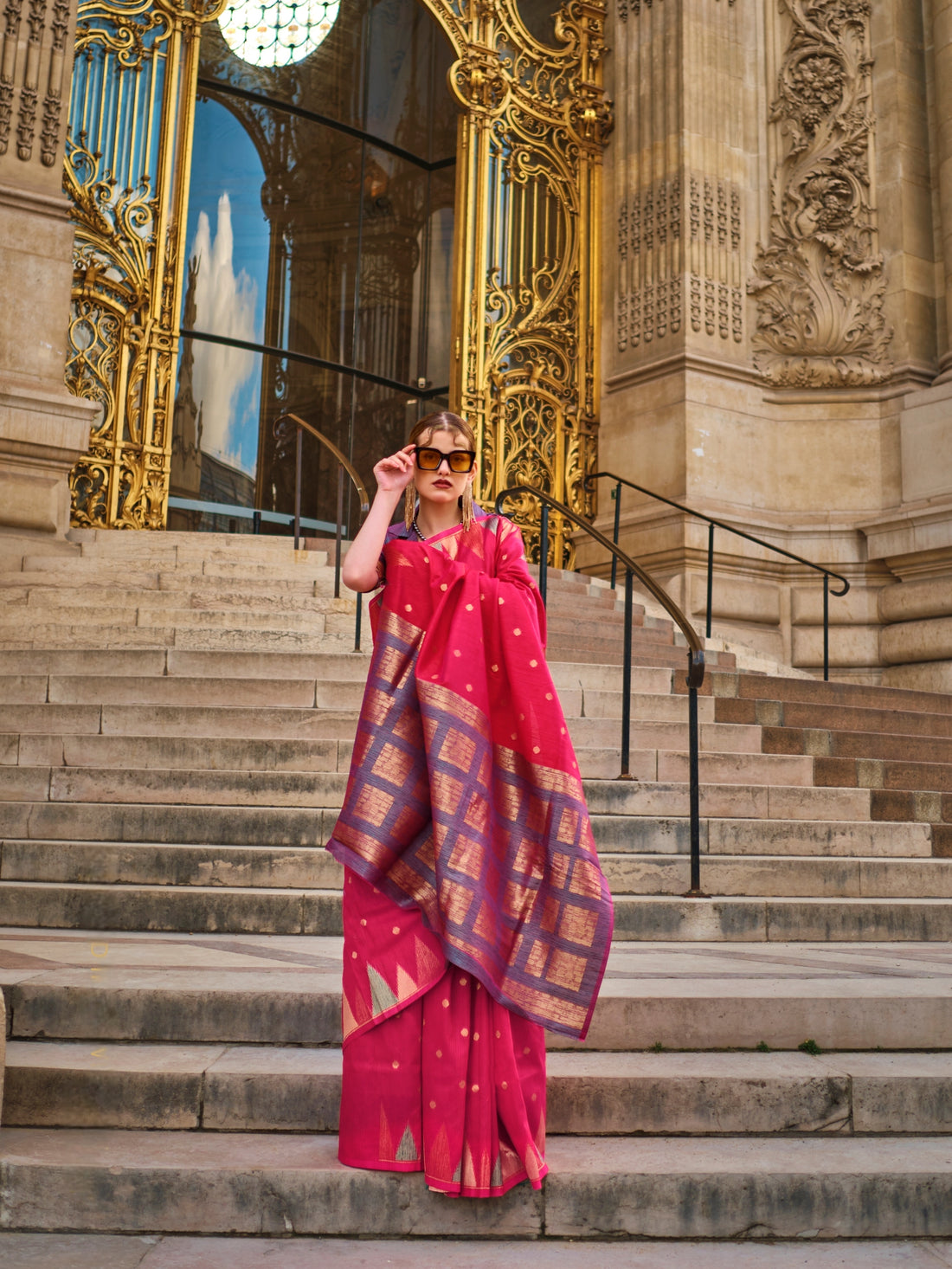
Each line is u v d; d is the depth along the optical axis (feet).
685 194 37.91
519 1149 7.87
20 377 29.32
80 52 34.24
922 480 35.32
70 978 10.04
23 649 20.20
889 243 37.42
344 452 39.70
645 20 40.65
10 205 29.84
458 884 7.82
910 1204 8.23
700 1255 7.80
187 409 36.99
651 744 19.42
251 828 14.79
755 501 37.19
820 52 38.81
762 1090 9.16
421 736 8.36
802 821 17.11
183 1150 8.36
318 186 40.34
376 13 42.22
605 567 37.68
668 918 13.48
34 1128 8.85
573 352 40.65
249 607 23.39
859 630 35.86
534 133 40.98
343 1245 7.80
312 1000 9.76
